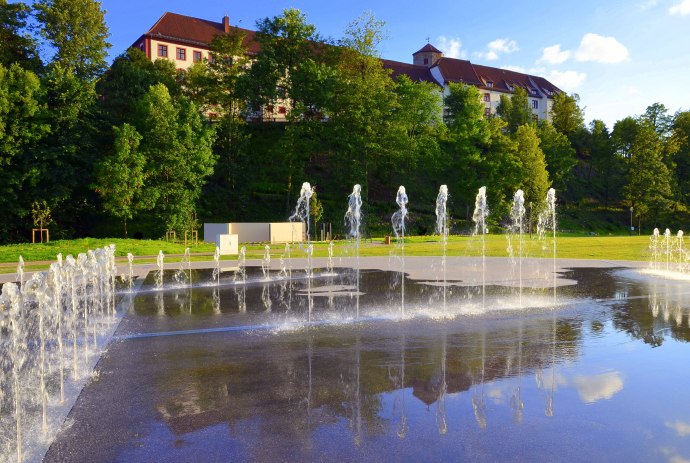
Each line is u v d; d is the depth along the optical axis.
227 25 64.94
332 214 45.72
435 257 23.92
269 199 48.22
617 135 72.50
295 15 50.50
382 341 7.21
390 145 47.88
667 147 71.25
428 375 5.53
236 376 5.53
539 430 4.02
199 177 39.19
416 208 52.12
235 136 48.16
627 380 5.32
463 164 51.59
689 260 22.16
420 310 9.79
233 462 3.49
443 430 4.03
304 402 4.69
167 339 7.38
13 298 5.64
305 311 9.70
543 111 93.25
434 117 55.16
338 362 6.08
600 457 3.54
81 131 35.06
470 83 82.06
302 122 47.94
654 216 63.00
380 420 4.24
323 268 18.56
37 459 3.55
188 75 51.12
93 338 7.48
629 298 11.30
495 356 6.32
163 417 4.34
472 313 9.48
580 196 69.12
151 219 39.56
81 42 40.81
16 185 32.75
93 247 25.25
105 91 42.22
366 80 50.03
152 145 36.94
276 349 6.75
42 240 33.28
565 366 5.86
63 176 33.16
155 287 13.40
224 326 8.33
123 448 3.73
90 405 4.65
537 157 55.31
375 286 13.41
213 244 31.72
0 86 31.77
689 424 4.13
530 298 11.27
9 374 5.74
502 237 42.34
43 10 39.75
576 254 25.72
